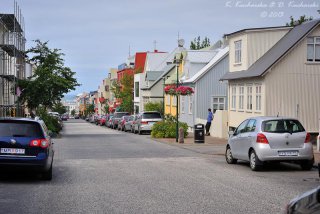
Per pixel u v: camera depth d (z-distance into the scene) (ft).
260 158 48.19
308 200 14.25
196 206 29.60
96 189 36.42
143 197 32.86
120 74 302.45
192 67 141.28
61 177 43.68
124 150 76.48
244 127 53.83
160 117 133.28
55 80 123.85
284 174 46.60
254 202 31.07
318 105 86.22
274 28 95.30
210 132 116.37
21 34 134.82
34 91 123.03
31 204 30.19
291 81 85.46
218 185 38.73
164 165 54.49
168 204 30.25
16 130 39.45
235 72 99.76
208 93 132.46
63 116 413.80
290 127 49.16
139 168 51.21
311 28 84.12
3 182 40.29
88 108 516.73
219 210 28.37
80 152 72.43
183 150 76.89
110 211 27.99
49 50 128.26
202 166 53.67
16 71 149.38
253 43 95.04
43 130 40.45
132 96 241.96
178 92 95.96
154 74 204.13
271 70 84.79
